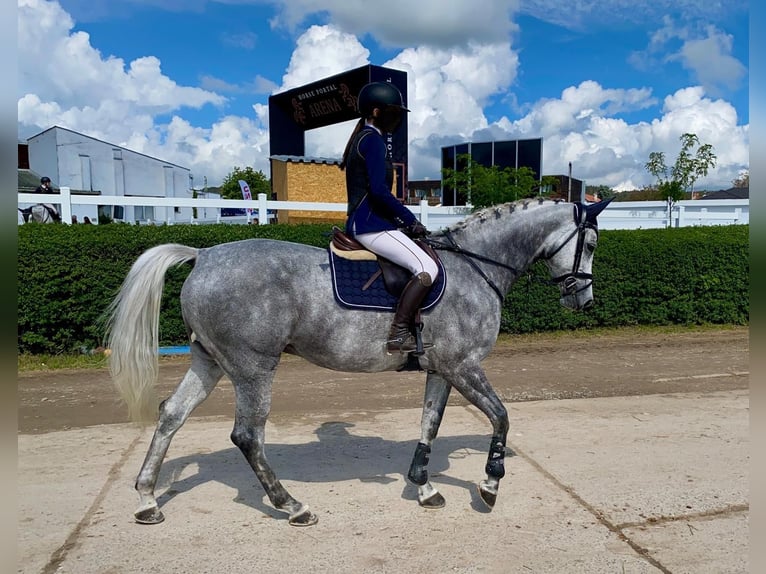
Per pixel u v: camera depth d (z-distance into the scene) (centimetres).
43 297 764
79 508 373
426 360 370
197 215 2114
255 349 344
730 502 390
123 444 493
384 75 1418
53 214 952
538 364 816
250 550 326
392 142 1437
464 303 372
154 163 2903
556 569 310
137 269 345
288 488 410
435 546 332
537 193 1180
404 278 358
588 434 524
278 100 1727
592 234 412
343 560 317
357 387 699
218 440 506
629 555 324
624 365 813
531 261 414
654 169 1605
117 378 342
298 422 562
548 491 405
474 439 514
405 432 532
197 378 365
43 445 489
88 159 2653
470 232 400
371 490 408
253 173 4334
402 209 349
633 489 409
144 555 319
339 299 350
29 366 756
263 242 366
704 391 686
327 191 1539
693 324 1080
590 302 418
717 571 310
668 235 1059
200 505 381
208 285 345
